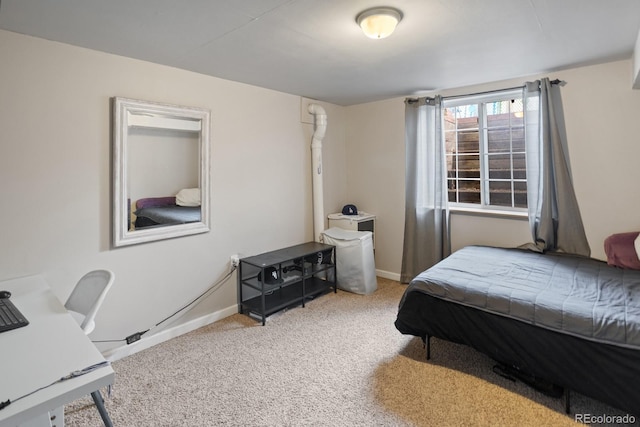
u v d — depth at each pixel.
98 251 2.40
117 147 2.42
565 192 2.97
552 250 3.06
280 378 2.23
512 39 2.24
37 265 2.15
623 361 1.64
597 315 1.77
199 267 2.99
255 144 3.38
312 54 2.46
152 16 1.83
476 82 3.34
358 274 3.73
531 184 3.11
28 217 2.11
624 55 2.61
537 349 1.89
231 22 1.92
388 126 4.11
